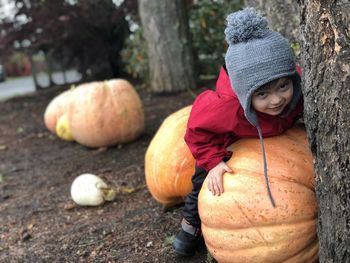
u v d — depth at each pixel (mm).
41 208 2191
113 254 1638
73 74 9219
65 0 5266
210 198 1229
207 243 1275
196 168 1359
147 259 1554
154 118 3432
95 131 2836
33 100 5496
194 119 1228
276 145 1222
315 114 1043
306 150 1219
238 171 1207
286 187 1166
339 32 963
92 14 5273
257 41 1076
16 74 12273
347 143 969
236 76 1088
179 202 1833
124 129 2855
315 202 1175
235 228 1191
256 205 1164
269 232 1162
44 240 1851
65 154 3023
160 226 1765
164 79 4121
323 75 1003
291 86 1112
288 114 1196
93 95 2842
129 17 5352
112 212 2020
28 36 5551
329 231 1060
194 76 4148
